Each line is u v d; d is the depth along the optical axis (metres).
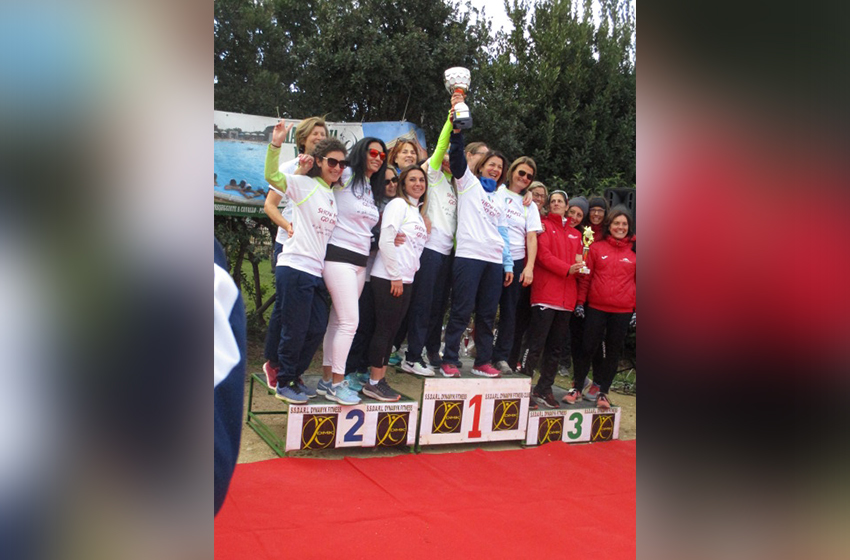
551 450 3.94
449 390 3.78
